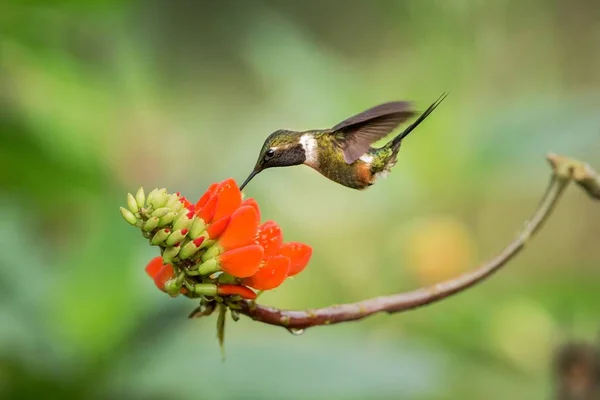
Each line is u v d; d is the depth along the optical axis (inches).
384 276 453.7
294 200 462.9
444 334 426.6
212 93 674.2
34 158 359.9
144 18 609.0
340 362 309.7
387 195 457.4
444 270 445.1
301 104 499.5
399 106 202.4
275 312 162.1
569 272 521.7
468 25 469.4
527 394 410.9
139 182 471.2
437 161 446.6
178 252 153.1
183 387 291.1
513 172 435.2
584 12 579.8
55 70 412.5
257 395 288.5
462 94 458.9
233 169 470.9
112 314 290.5
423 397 354.6
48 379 286.0
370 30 641.0
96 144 415.8
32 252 319.9
